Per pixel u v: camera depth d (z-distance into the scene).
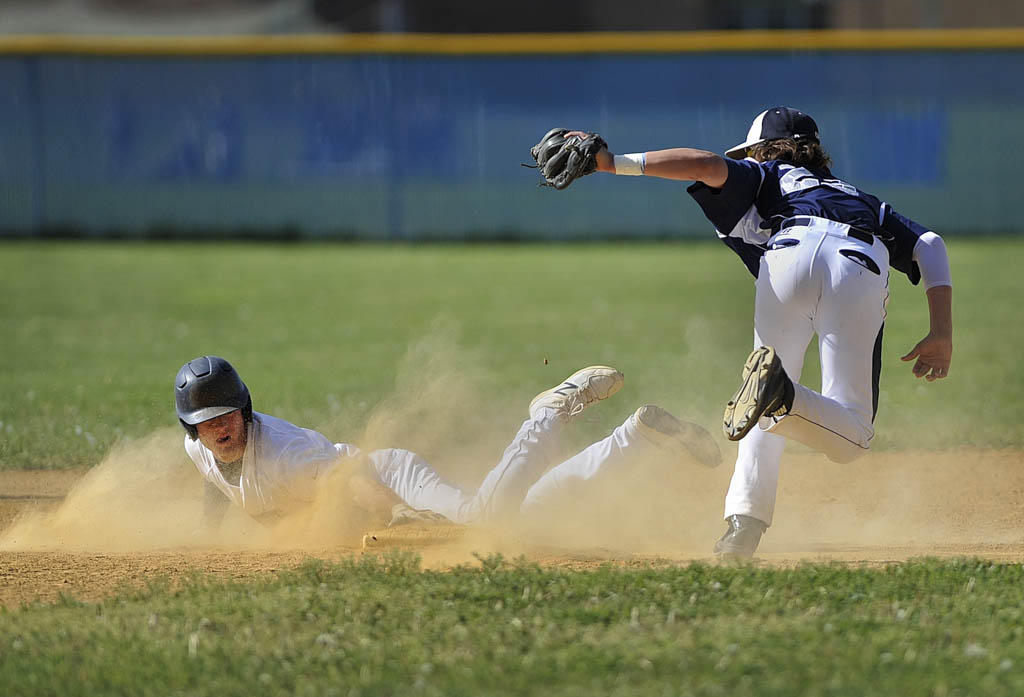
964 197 82.94
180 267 71.19
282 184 85.75
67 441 28.75
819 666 12.40
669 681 12.12
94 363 40.94
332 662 12.75
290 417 31.36
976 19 114.25
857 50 81.75
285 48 84.00
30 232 85.06
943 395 35.97
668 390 36.19
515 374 38.84
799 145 17.97
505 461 18.67
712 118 83.25
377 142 85.25
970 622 13.81
